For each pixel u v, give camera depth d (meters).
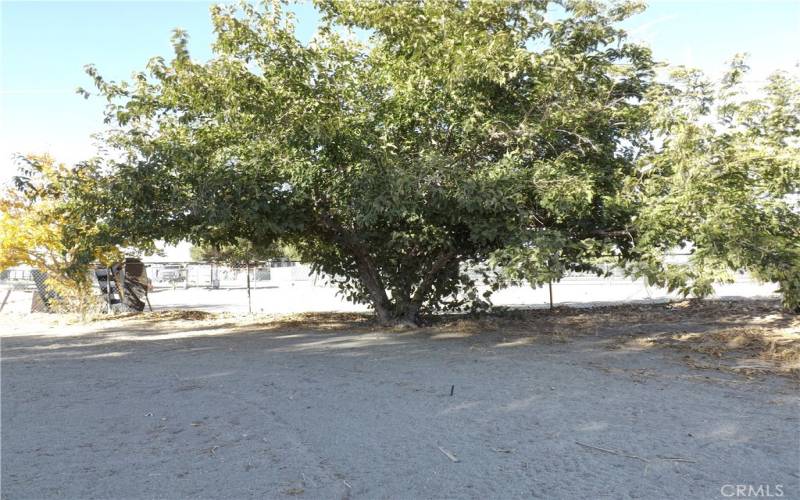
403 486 3.78
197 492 3.70
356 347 9.20
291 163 9.54
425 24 8.86
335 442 4.62
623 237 9.24
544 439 4.67
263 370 7.46
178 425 5.11
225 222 9.02
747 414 5.31
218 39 9.05
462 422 5.13
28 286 27.47
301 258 13.38
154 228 9.44
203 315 14.55
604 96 9.05
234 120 9.30
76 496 3.64
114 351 9.15
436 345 9.29
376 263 11.88
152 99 9.39
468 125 8.80
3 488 3.77
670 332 10.34
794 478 3.86
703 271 7.24
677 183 7.45
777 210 7.74
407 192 8.34
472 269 12.02
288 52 9.26
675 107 7.54
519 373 7.14
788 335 9.52
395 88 9.74
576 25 8.66
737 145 7.26
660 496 3.61
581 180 8.05
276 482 3.85
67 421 5.25
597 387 6.39
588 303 16.78
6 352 9.16
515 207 8.36
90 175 10.37
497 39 8.00
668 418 5.21
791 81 7.70
